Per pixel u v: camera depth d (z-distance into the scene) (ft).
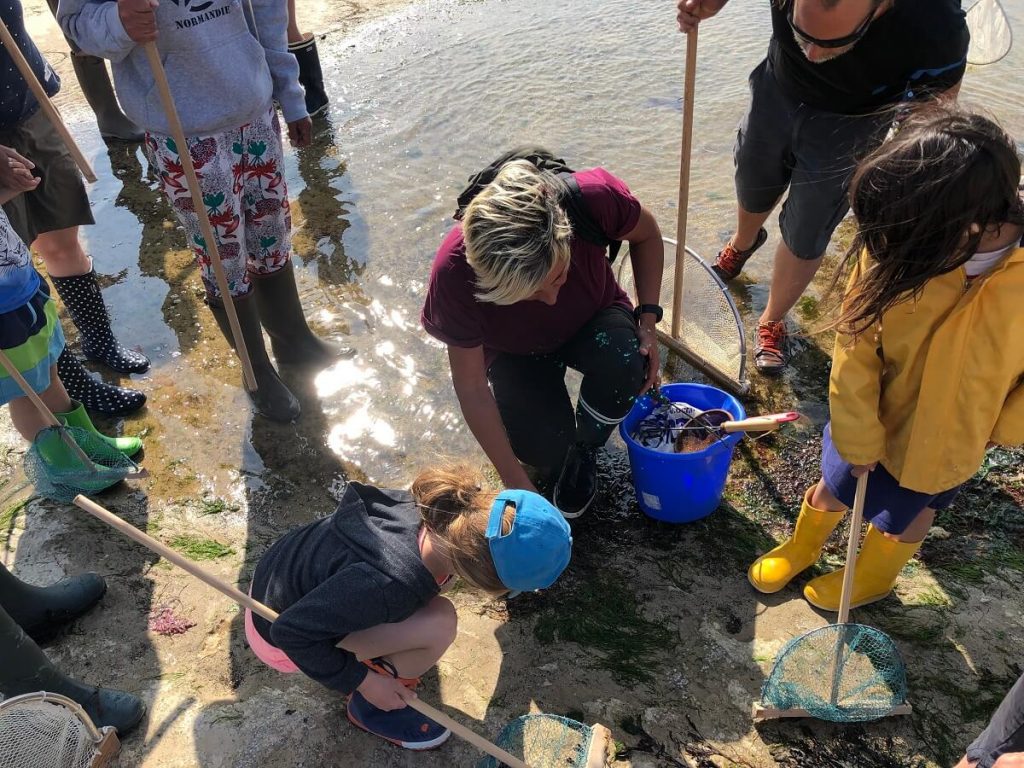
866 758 7.20
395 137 17.03
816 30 7.35
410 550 6.40
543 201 6.72
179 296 13.38
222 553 9.39
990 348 6.03
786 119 9.70
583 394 8.86
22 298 7.69
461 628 8.48
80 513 9.76
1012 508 9.14
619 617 8.46
